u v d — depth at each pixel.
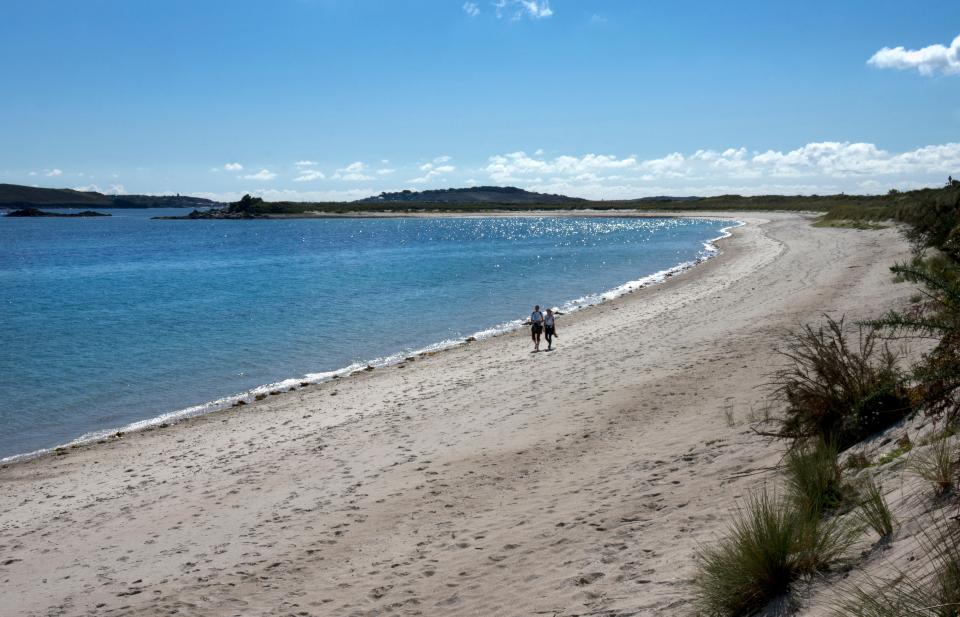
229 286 47.22
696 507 6.82
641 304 30.88
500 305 35.62
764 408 10.38
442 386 17.56
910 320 5.58
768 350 15.84
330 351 25.23
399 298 38.97
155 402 19.00
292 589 6.85
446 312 33.69
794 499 5.58
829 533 4.56
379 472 10.80
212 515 9.78
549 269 53.59
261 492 10.59
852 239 51.91
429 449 11.83
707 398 12.30
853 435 7.00
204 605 6.71
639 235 97.69
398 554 7.39
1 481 13.14
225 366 23.17
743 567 4.36
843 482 5.73
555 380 16.42
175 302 39.31
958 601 2.88
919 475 4.72
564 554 6.48
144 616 6.62
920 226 23.08
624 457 9.57
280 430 14.91
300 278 51.25
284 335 28.50
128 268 64.44
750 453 8.12
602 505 7.66
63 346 26.80
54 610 7.09
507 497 8.76
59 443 15.76
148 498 11.10
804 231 69.75
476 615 5.64
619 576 5.64
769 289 29.38
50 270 63.56
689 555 5.55
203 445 14.41
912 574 3.42
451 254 72.00
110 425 17.03
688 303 28.75
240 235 132.25
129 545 8.98
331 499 9.75
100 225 191.88
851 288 25.08
